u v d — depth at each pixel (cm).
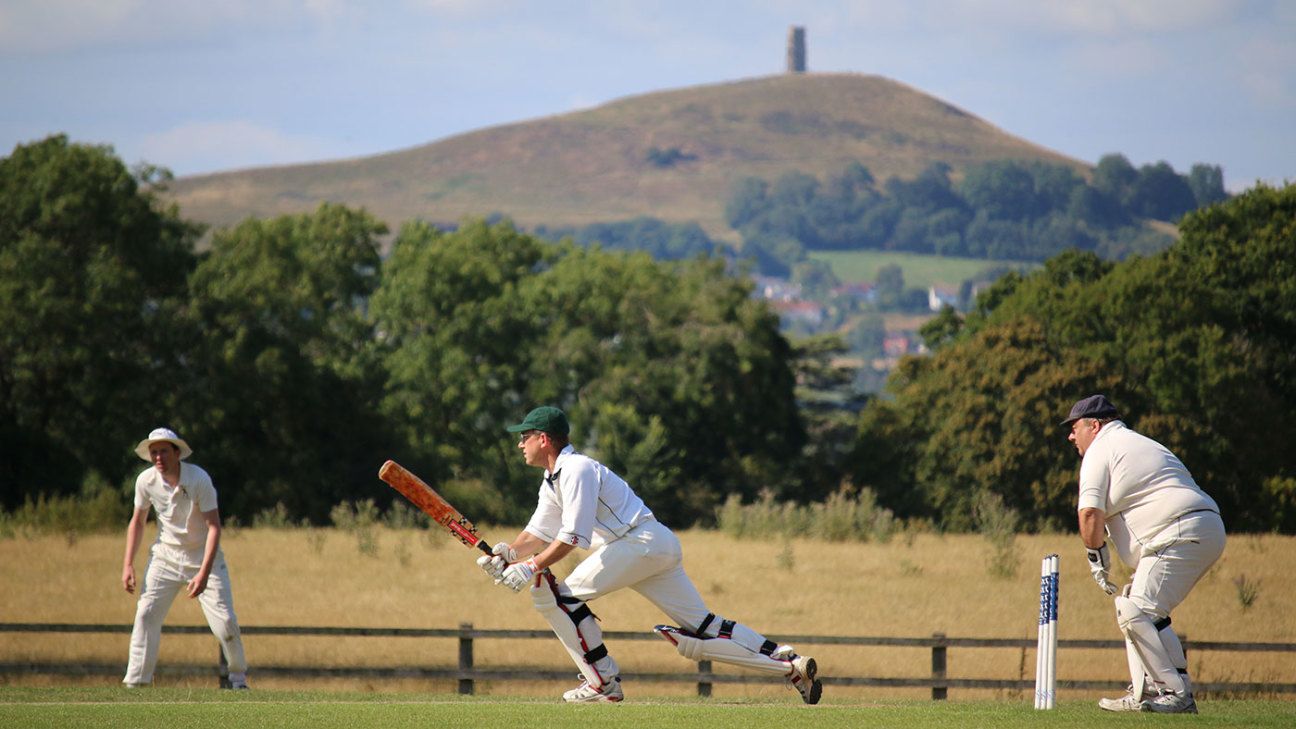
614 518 2898
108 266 18338
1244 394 19988
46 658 6166
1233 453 19875
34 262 17925
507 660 6519
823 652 7075
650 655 6688
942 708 2800
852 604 8469
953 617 8050
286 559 10388
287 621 7419
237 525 14675
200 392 18475
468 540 2862
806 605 8450
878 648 7181
